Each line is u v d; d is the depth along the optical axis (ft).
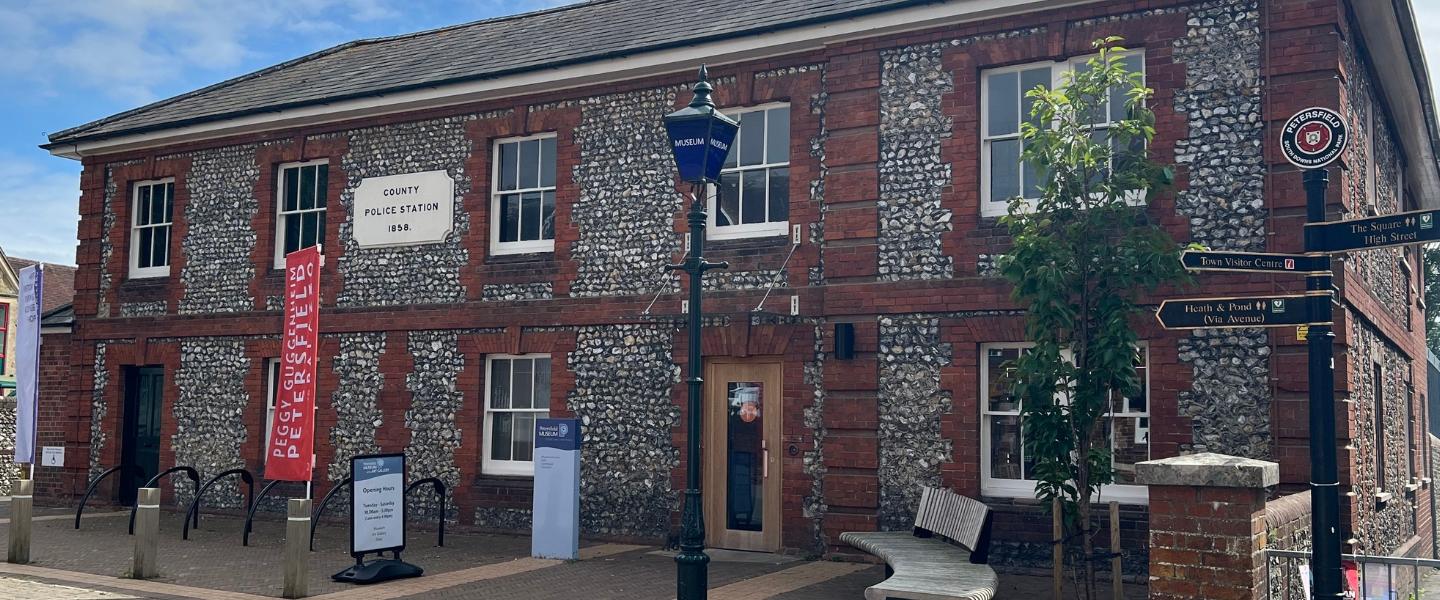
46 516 48.80
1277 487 30.71
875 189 37.11
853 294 37.14
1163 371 32.53
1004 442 35.24
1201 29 33.06
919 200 36.55
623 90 42.80
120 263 54.08
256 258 50.26
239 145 51.39
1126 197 33.60
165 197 53.98
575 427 37.52
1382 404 38.83
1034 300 27.45
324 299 48.29
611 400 41.91
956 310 35.50
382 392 46.70
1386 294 41.57
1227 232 32.17
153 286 52.85
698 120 25.93
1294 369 30.89
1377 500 36.06
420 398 45.83
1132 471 33.14
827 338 37.60
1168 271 26.86
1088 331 27.73
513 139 45.70
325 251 48.60
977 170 35.83
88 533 43.14
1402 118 46.26
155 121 53.36
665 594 30.78
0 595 29.58
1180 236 32.65
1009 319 34.73
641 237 41.91
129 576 33.04
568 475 37.45
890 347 36.58
